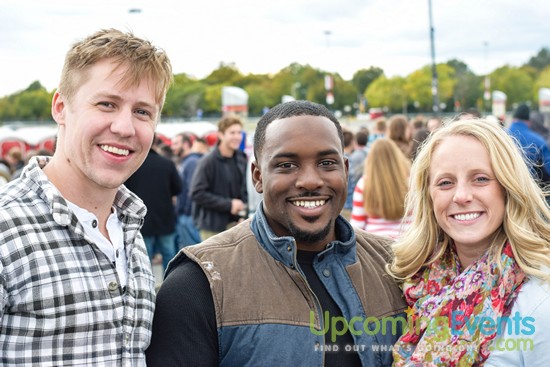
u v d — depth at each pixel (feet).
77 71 6.48
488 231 7.30
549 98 86.22
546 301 6.73
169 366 6.71
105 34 6.64
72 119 6.49
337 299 7.20
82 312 6.13
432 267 7.73
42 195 6.25
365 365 7.07
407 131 22.62
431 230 7.81
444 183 7.51
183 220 27.04
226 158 22.47
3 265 5.77
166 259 23.49
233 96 70.49
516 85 309.01
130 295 6.61
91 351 6.17
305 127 6.96
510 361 6.81
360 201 16.55
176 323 6.88
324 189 7.02
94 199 6.68
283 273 7.13
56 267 6.05
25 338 5.87
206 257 7.17
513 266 7.06
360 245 8.13
